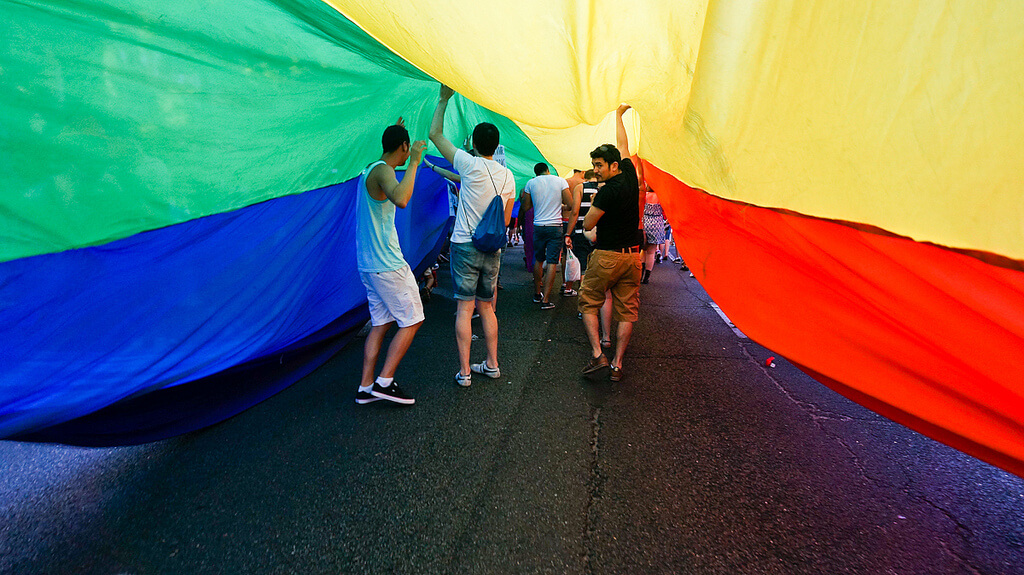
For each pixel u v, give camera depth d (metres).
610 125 4.21
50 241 1.92
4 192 1.75
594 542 2.08
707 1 1.42
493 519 2.21
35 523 2.16
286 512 2.24
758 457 2.77
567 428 3.06
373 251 3.01
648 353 4.48
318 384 3.66
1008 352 1.16
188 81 2.04
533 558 1.98
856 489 2.49
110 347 2.25
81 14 1.65
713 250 2.22
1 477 2.50
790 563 1.98
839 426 3.14
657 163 2.71
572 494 2.40
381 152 3.70
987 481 2.57
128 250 2.21
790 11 1.14
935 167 1.03
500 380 3.79
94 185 1.98
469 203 3.38
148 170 2.13
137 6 1.73
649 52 1.70
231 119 2.27
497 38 1.72
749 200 1.62
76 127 1.83
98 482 2.46
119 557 1.97
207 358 2.83
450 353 4.39
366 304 4.65
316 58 2.36
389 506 2.29
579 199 4.84
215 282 2.71
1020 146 0.90
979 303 1.13
